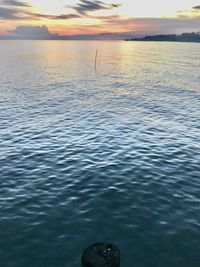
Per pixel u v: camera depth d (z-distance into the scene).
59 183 24.45
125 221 19.12
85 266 13.73
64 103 57.31
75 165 28.05
